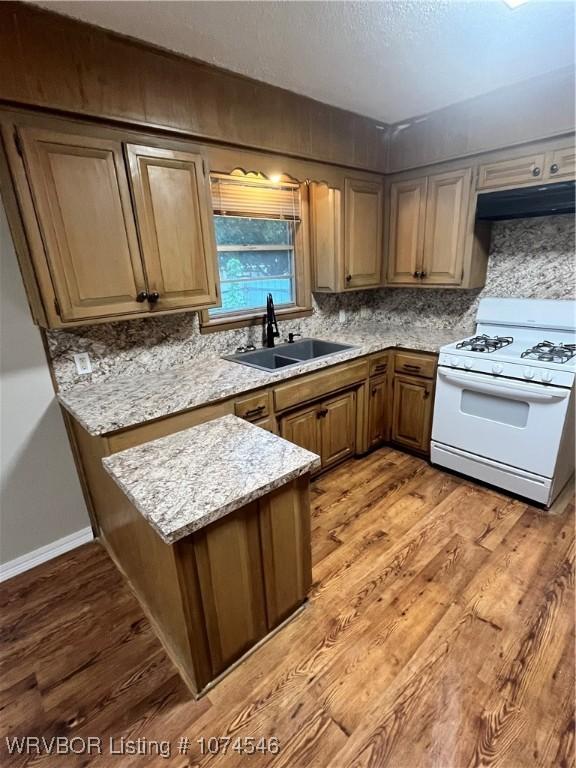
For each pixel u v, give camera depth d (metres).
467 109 2.35
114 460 1.38
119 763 1.21
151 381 2.11
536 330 2.57
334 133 2.43
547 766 1.16
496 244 2.71
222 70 1.86
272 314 2.73
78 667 1.51
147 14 1.42
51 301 1.58
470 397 2.46
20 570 2.01
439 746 1.22
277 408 2.26
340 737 1.25
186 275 1.93
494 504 2.38
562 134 2.06
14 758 1.24
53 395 1.96
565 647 1.50
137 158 1.68
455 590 1.78
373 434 3.02
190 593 1.24
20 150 1.42
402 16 1.49
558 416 2.09
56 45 1.42
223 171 2.00
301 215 2.87
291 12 1.44
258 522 1.38
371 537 2.14
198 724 1.30
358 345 2.76
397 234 2.95
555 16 1.51
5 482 1.91
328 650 1.53
